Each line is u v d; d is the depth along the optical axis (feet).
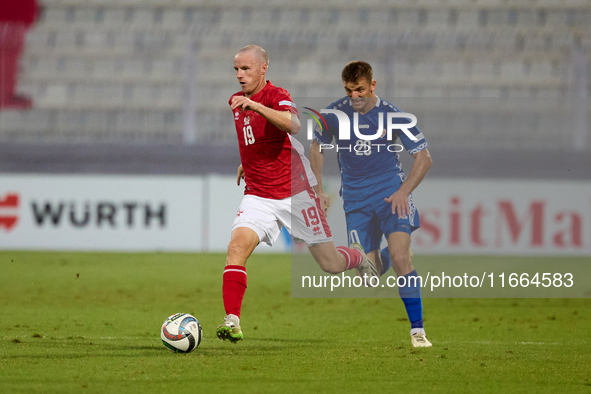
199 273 140.46
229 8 279.28
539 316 84.43
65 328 68.44
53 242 182.29
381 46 250.16
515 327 74.08
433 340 63.00
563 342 62.49
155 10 278.67
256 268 154.51
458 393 39.78
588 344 61.11
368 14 276.21
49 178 182.09
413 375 44.73
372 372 45.47
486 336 66.69
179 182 184.14
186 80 220.64
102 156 204.85
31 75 253.85
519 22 270.05
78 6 273.75
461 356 52.70
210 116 246.88
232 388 39.78
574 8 267.39
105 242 182.60
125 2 275.80
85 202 182.50
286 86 253.65
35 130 242.58
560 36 250.57
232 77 252.42
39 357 49.29
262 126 52.13
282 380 42.27
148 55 256.93
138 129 246.68
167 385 40.22
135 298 101.35
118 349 53.67
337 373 44.93
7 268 145.07
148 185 183.52
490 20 271.49
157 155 204.44
